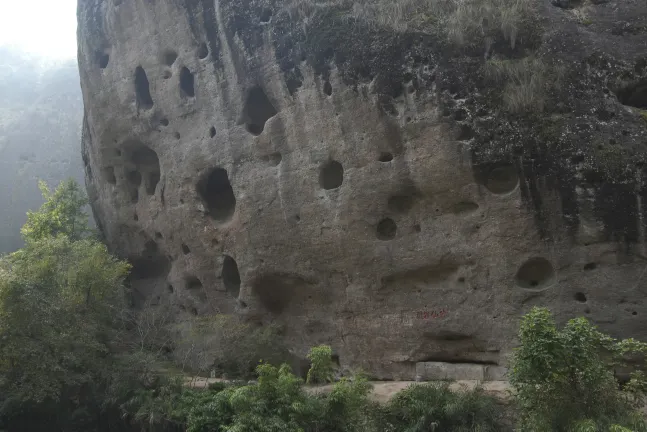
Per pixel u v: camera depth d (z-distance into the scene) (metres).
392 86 12.93
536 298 11.61
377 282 13.33
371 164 13.17
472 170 12.06
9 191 38.44
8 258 15.77
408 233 12.99
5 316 13.39
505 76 12.02
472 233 12.24
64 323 13.95
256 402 10.09
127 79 18.62
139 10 18.05
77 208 23.02
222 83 15.87
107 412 13.65
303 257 14.30
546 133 11.47
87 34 19.75
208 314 16.55
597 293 11.04
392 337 13.21
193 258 16.92
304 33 14.24
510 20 12.25
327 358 11.07
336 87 13.64
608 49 11.68
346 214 13.49
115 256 19.70
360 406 10.47
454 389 11.11
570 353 8.38
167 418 12.16
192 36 16.58
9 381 13.20
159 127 17.83
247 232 15.23
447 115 12.30
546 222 11.45
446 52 12.59
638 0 12.01
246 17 15.32
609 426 7.88
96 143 20.02
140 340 15.70
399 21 13.23
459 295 12.44
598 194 11.04
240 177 15.41
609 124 11.23
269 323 15.31
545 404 8.49
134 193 19.67
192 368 14.87
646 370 10.39
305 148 14.18
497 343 11.95
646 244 10.70
